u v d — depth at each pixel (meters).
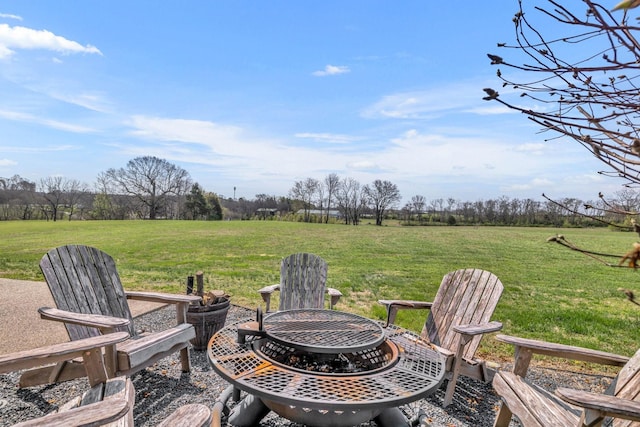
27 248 11.82
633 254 0.68
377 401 1.51
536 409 1.82
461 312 3.07
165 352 2.71
